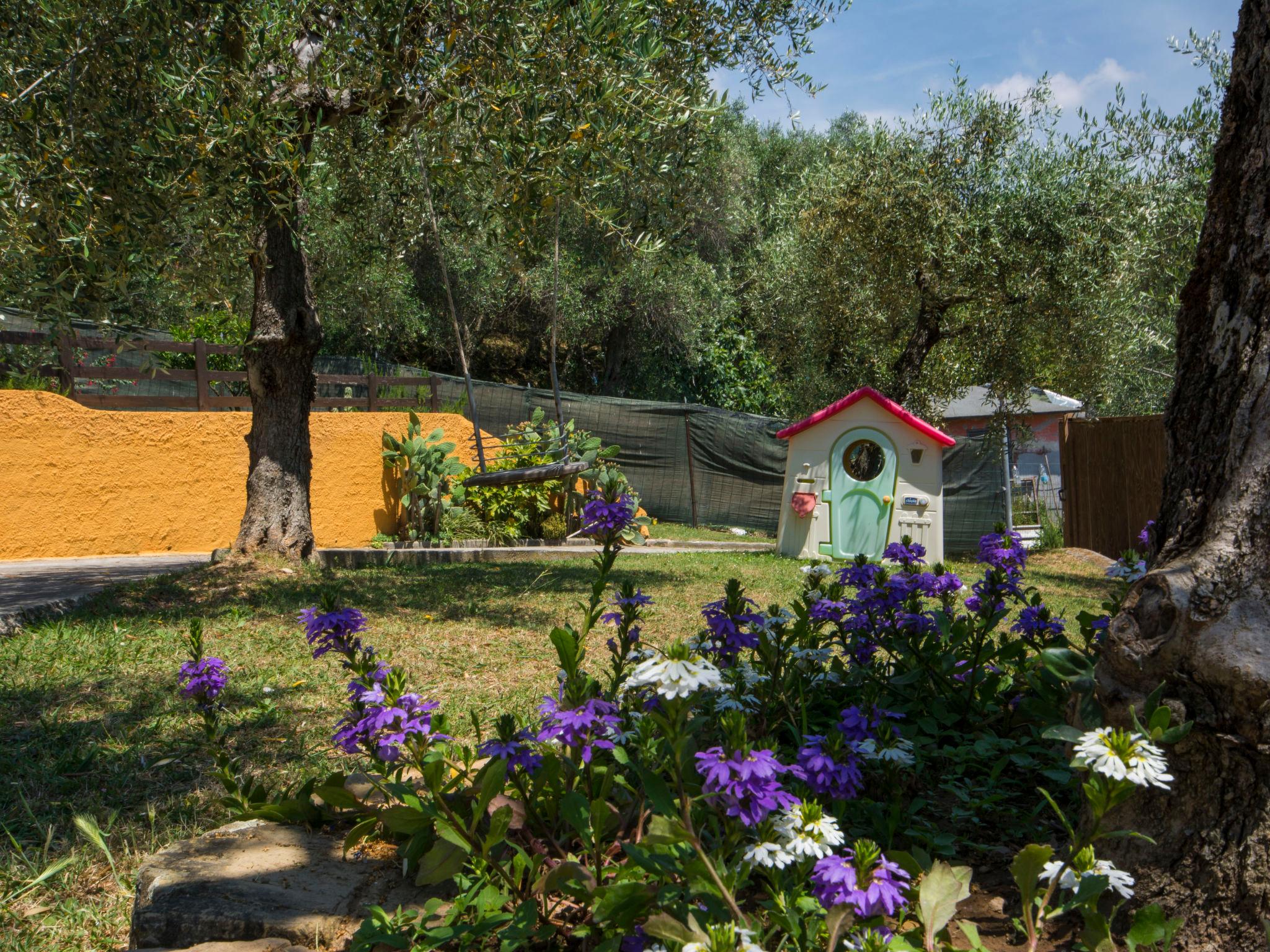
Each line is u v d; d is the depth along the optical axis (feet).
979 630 11.09
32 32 18.54
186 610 21.18
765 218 89.25
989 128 40.16
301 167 19.52
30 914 8.36
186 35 18.74
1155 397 53.62
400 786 6.95
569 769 7.23
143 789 11.04
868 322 44.55
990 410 59.98
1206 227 7.40
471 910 6.49
